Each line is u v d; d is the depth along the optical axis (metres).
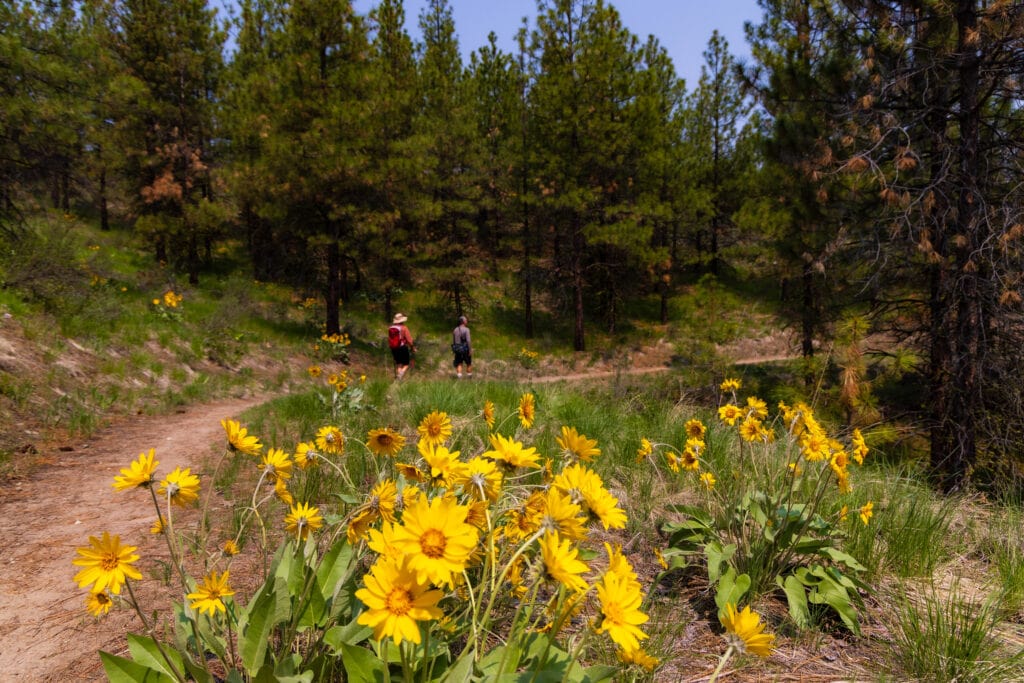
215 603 1.54
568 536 1.25
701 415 5.98
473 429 4.75
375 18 18.23
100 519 4.14
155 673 1.61
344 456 4.10
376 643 1.49
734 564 2.73
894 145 8.69
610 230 20.00
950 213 7.88
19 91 11.60
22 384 7.45
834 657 2.25
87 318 11.12
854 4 8.73
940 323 8.16
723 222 28.64
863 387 7.96
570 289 24.98
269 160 16.91
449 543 1.04
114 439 6.85
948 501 4.12
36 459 5.73
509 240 24.02
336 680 1.78
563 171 20.48
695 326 13.29
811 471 3.74
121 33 20.78
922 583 2.92
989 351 7.75
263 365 14.95
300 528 1.84
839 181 9.89
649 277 25.38
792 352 14.27
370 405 6.47
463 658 1.41
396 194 18.34
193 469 5.10
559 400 6.72
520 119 23.39
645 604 2.54
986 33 7.31
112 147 19.39
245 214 22.72
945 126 8.32
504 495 2.06
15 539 3.76
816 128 10.52
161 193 20.55
